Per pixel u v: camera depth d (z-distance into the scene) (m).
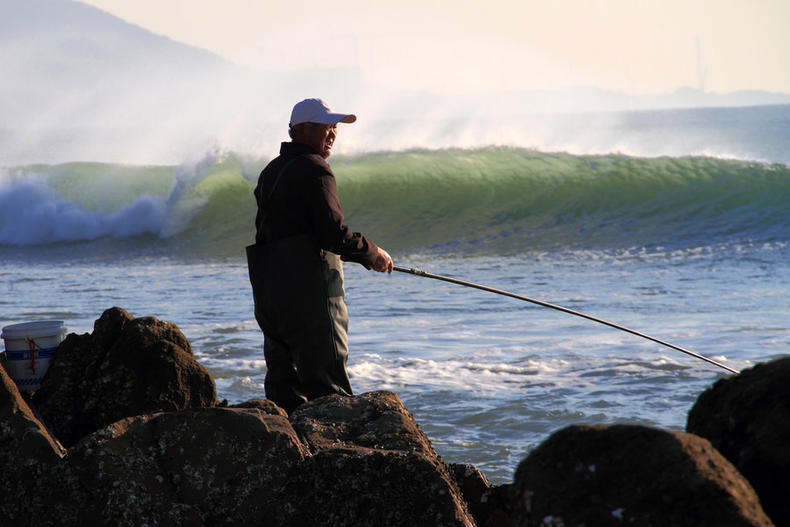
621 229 82.62
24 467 11.53
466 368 30.16
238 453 11.56
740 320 38.19
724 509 6.67
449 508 10.74
